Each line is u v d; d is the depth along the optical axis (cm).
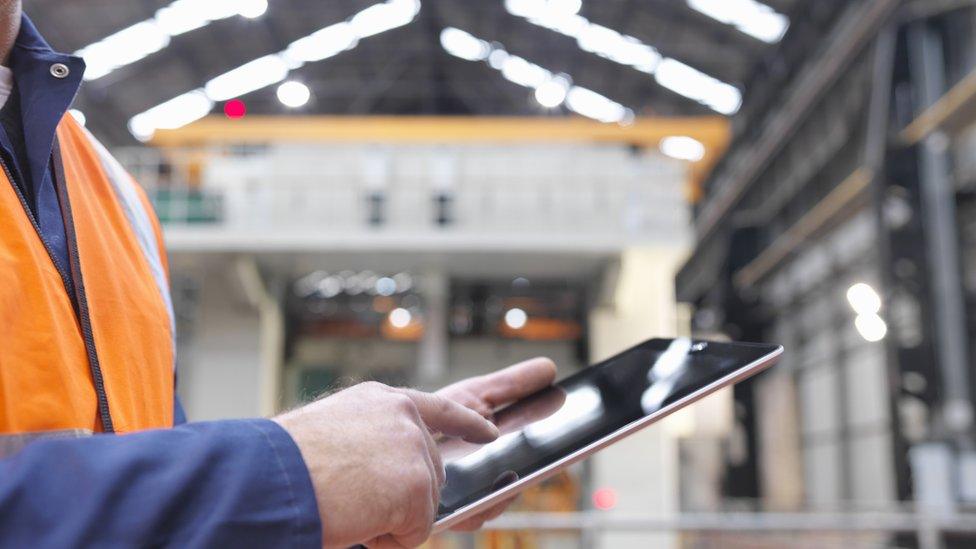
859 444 1634
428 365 1255
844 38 1523
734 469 2236
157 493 38
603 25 2278
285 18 2344
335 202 1229
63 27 2059
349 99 2708
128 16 2067
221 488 39
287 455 42
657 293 1191
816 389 1906
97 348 63
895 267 1154
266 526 39
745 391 2262
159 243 91
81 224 69
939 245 1152
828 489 1820
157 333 75
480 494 57
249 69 2428
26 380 51
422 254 1188
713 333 2305
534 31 2417
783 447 2108
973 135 1148
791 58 1956
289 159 1243
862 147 1424
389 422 47
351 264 1227
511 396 87
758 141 2184
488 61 2619
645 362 83
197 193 1211
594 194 1204
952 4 1157
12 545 34
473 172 1227
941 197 1161
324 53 2488
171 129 1591
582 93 2605
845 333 1712
